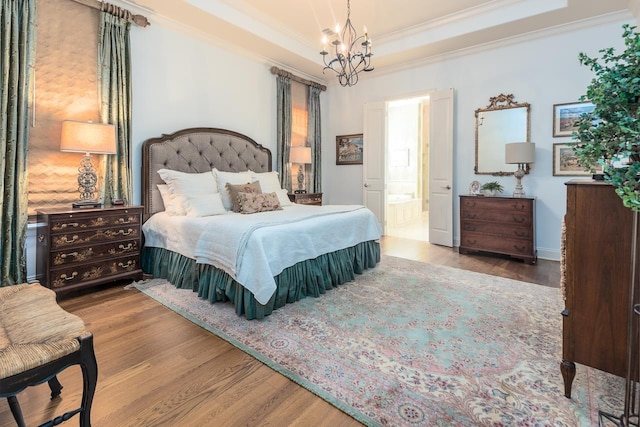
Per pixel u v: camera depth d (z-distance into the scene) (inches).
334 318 89.7
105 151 110.7
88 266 105.0
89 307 96.9
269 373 65.0
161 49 140.2
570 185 53.9
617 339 51.0
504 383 60.9
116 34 123.0
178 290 111.5
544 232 157.8
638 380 48.9
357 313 92.9
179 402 56.7
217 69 162.4
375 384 61.1
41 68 107.5
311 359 69.7
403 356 70.6
